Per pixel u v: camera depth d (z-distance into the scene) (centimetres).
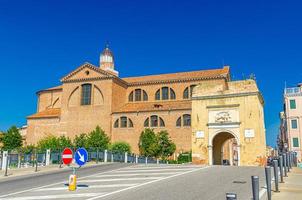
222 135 4034
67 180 2034
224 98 3862
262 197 1250
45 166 3244
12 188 1709
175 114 5947
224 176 2017
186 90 6531
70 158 1662
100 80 6556
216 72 6569
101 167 2892
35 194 1458
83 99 6612
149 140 5525
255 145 3641
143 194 1367
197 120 3947
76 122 6544
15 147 6306
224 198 1261
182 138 5809
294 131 6531
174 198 1266
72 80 6719
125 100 6912
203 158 3834
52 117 6700
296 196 1259
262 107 4119
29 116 6869
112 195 1362
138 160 4784
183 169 2567
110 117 6328
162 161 5216
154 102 6688
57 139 5884
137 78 7256
